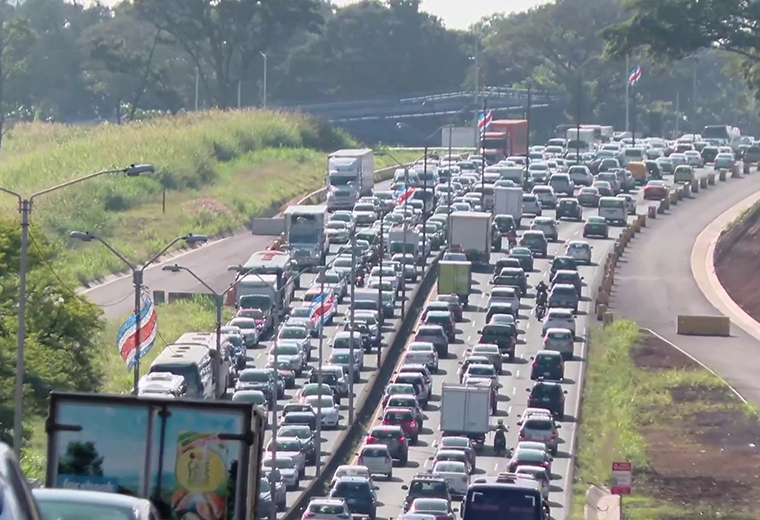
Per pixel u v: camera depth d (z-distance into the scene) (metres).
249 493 67.50
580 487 190.62
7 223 196.88
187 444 66.88
